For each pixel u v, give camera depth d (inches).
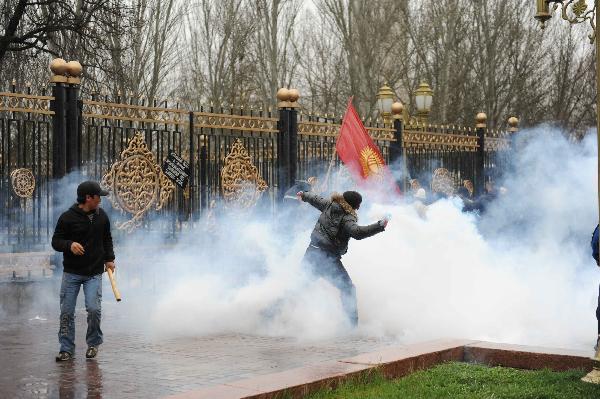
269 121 901.8
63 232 475.5
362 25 1969.7
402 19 2086.6
